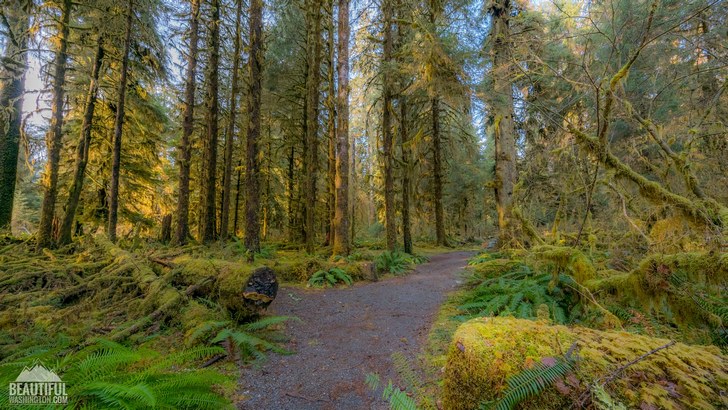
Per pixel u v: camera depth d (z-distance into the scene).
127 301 5.16
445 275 8.88
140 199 17.64
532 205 7.78
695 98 5.33
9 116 10.09
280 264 8.70
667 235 3.21
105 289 5.54
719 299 2.64
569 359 1.45
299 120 16.34
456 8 10.78
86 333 3.84
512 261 6.11
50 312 4.55
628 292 3.12
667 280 2.75
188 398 2.31
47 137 9.64
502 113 9.23
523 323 1.87
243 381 3.16
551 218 9.46
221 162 19.25
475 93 9.45
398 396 2.05
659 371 1.35
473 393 1.57
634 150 4.80
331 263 8.85
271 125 18.06
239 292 4.34
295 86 15.45
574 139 4.23
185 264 5.69
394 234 12.27
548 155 5.82
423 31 9.30
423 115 17.27
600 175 4.62
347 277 8.00
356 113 24.50
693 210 2.97
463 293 6.15
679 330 2.98
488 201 19.97
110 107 12.53
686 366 1.35
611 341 1.62
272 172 18.84
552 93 8.59
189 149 12.74
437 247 17.50
